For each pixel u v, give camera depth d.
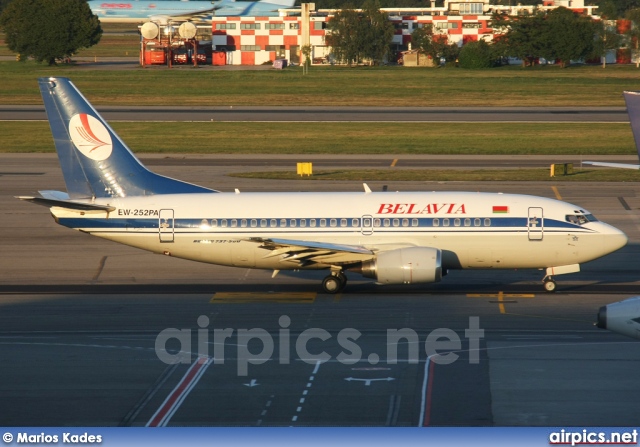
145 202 178.88
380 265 168.62
